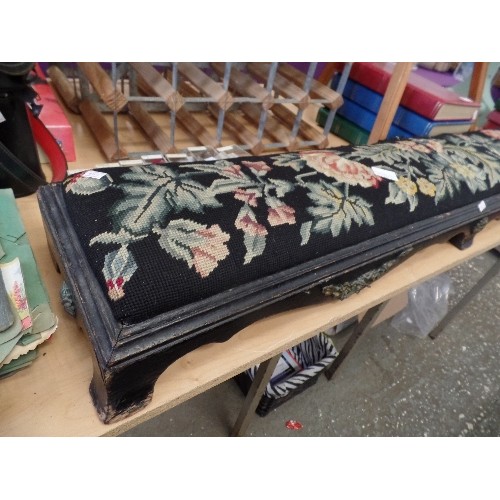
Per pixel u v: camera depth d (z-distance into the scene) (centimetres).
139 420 40
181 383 42
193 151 79
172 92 70
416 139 72
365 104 102
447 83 138
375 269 52
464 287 147
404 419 101
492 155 70
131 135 87
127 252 34
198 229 37
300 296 46
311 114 121
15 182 59
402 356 116
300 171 51
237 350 47
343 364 102
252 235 39
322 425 95
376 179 54
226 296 37
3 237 47
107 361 31
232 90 94
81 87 86
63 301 40
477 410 107
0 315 37
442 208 57
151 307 33
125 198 38
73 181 41
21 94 53
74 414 38
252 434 90
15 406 37
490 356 124
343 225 46
